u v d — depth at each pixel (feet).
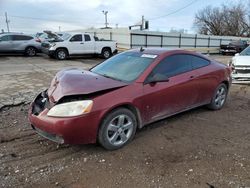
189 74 16.22
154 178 10.48
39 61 52.95
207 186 9.98
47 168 11.12
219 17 205.05
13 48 59.21
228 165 11.50
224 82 19.51
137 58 15.51
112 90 12.58
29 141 13.62
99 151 12.64
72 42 57.47
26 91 24.25
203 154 12.48
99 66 16.44
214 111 19.21
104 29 92.73
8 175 10.55
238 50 92.94
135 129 13.58
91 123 11.69
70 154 12.34
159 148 13.02
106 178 10.44
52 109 11.68
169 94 14.83
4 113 17.95
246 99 23.36
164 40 90.43
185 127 15.84
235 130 15.62
